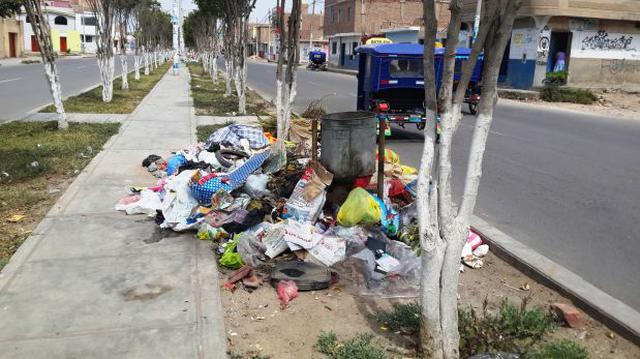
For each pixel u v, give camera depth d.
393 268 4.75
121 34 22.75
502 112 19.27
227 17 21.31
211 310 4.16
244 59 15.80
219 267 4.99
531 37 27.78
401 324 4.04
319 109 11.80
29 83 25.36
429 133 3.42
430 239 3.44
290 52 9.41
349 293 4.56
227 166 7.69
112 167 8.55
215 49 29.56
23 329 3.85
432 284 3.48
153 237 5.61
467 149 11.59
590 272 5.29
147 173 8.26
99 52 17.78
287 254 5.21
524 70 28.39
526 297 4.52
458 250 3.48
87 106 16.59
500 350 3.64
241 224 5.59
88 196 6.95
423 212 3.45
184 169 7.53
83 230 5.75
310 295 4.51
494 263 5.35
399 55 11.83
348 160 5.91
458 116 3.37
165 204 6.15
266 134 10.45
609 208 7.42
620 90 27.75
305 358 3.62
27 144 10.20
